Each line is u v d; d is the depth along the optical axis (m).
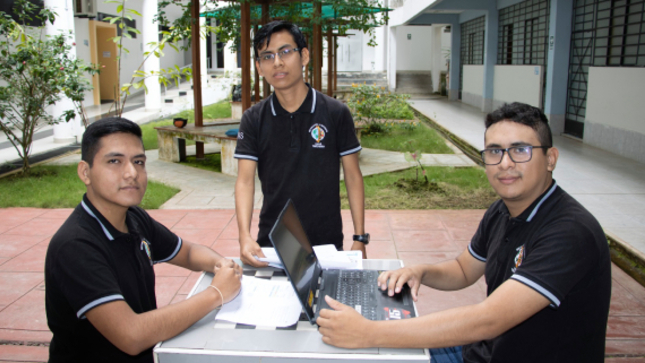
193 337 1.57
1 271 3.89
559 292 1.43
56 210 5.53
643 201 5.54
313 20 8.27
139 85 6.48
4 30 6.70
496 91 14.27
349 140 2.42
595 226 1.52
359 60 22.86
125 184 1.61
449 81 19.08
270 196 2.40
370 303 1.71
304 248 1.85
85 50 14.81
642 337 2.91
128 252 1.69
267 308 1.73
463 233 4.78
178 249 2.09
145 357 1.73
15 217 5.27
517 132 1.60
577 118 9.65
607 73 8.20
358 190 2.50
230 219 5.23
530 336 1.56
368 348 1.49
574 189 6.03
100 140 1.59
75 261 1.51
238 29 9.83
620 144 7.92
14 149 9.15
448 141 10.12
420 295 3.49
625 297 3.43
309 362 1.47
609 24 8.31
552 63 9.83
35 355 2.76
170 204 5.75
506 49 13.87
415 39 23.58
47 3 9.02
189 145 9.90
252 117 2.39
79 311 1.48
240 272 1.95
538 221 1.60
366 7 7.95
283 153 2.35
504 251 1.69
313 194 2.36
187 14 8.04
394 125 10.93
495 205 1.96
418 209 5.54
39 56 6.68
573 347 1.54
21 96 6.87
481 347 1.82
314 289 1.78
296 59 2.21
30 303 3.38
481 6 14.16
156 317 1.52
